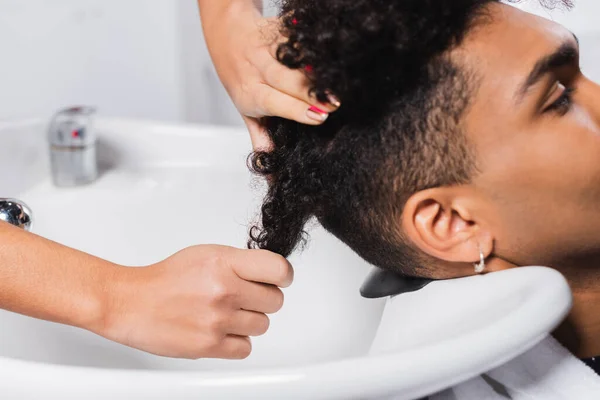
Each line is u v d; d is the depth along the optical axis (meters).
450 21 0.62
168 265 0.67
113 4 1.31
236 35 0.75
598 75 1.00
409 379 0.51
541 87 0.62
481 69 0.62
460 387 0.67
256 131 0.78
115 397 0.50
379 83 0.62
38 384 0.51
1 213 0.77
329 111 0.63
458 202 0.67
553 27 0.64
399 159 0.65
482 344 0.53
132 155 1.13
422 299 0.72
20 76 1.28
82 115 1.06
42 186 1.08
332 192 0.69
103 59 1.33
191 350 0.66
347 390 0.50
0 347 0.81
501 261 0.70
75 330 0.85
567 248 0.67
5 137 1.03
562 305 0.57
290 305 0.91
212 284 0.64
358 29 0.58
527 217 0.66
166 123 1.12
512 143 0.63
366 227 0.71
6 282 0.66
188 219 1.03
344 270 0.92
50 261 0.66
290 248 0.72
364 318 0.87
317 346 0.87
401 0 0.58
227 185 1.07
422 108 0.63
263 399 0.50
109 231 1.01
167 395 0.50
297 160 0.69
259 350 0.87
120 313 0.66
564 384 0.65
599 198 0.64
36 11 1.25
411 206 0.67
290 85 0.65
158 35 1.34
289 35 0.63
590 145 0.64
